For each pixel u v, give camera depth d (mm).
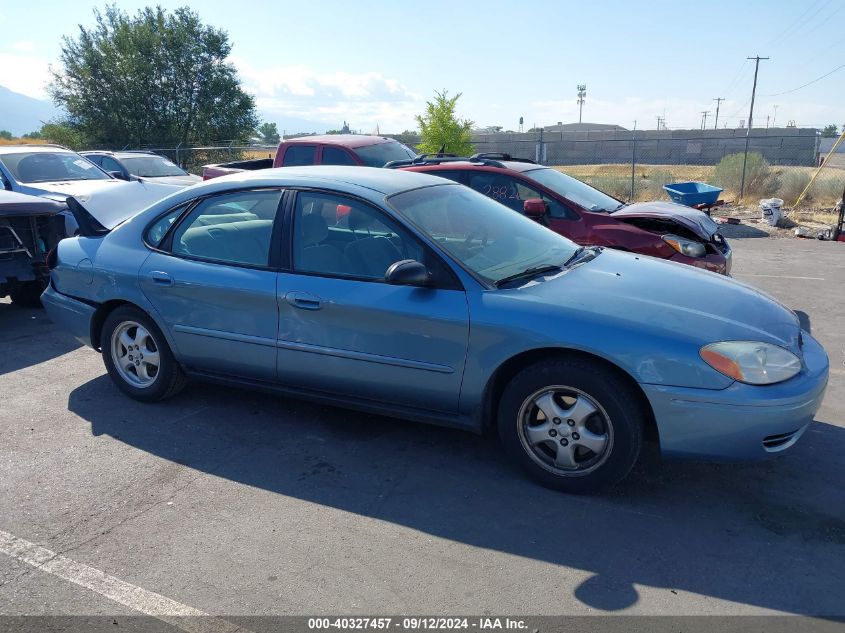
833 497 3672
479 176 7559
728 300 3861
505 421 3781
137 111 34156
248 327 4336
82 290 5000
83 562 3156
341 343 4047
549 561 3133
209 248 4539
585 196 7609
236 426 4602
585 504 3613
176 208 4730
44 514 3559
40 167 9789
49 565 3139
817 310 7617
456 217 4371
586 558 3152
